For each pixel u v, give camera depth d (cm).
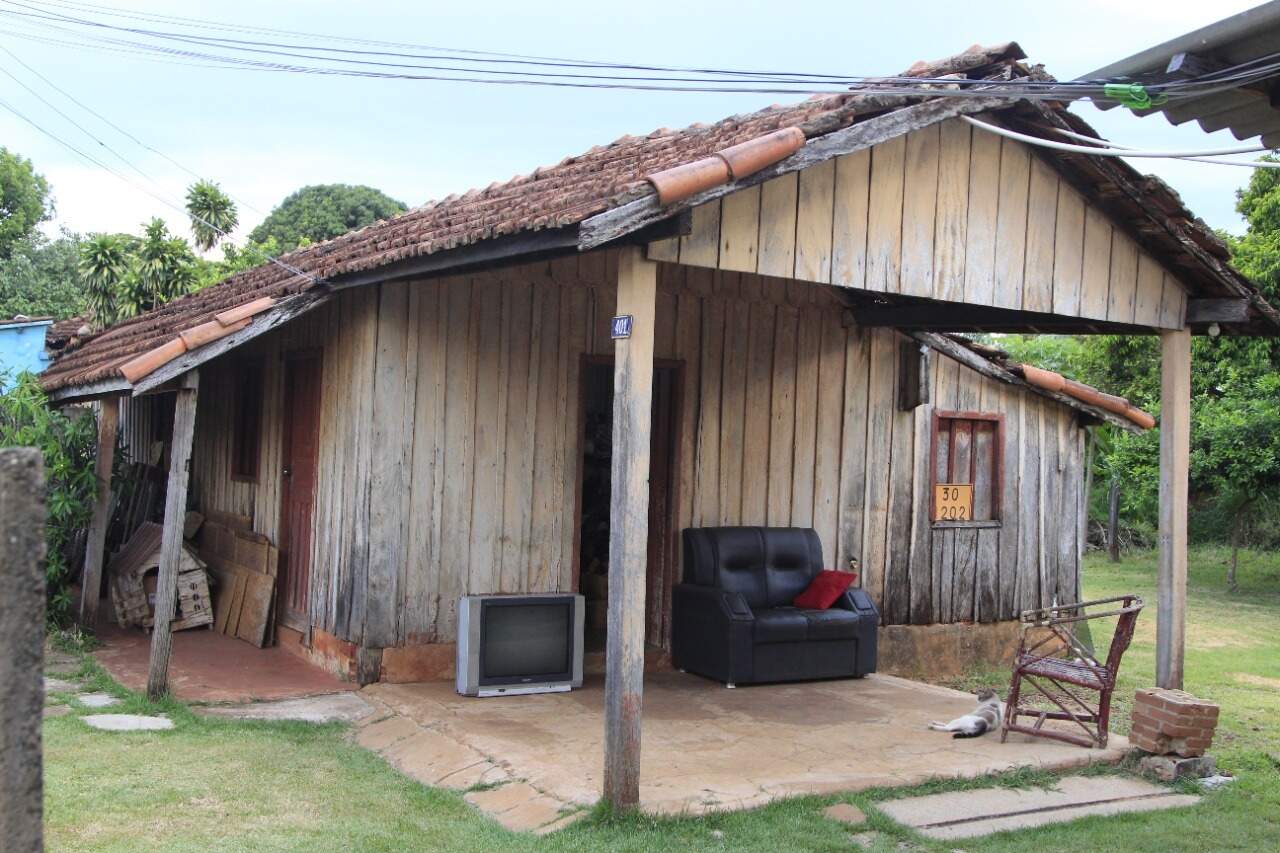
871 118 573
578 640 782
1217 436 1686
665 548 882
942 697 807
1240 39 391
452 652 793
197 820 489
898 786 580
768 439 920
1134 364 1978
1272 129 469
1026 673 691
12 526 186
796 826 509
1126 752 668
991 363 1042
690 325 877
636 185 482
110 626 974
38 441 895
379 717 700
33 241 3334
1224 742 773
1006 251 658
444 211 902
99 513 911
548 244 518
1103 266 703
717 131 700
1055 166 675
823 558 948
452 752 614
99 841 453
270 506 958
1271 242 1728
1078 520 1122
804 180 573
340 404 818
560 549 835
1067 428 1112
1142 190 666
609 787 508
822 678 848
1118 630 670
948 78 595
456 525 794
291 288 792
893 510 994
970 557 1044
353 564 781
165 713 684
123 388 789
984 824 543
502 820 515
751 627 808
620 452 516
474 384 800
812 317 944
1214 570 2047
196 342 716
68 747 595
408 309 774
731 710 738
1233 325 757
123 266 2033
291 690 762
